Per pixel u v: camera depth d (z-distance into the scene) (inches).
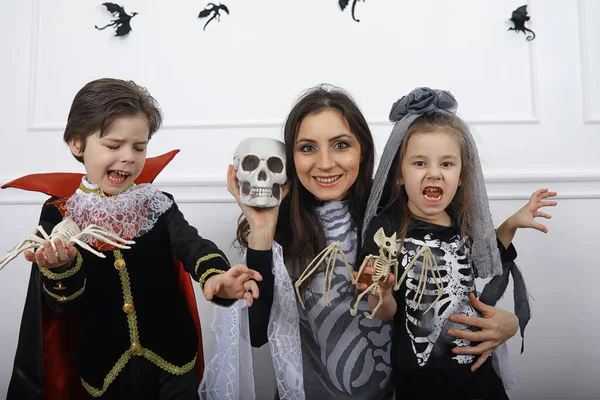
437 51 103.3
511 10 103.2
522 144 100.1
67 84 104.0
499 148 100.0
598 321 94.0
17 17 105.1
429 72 103.0
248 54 104.3
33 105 103.3
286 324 65.0
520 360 92.5
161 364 60.0
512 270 73.3
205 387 63.9
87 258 58.5
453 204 70.5
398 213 68.5
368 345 68.7
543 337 93.4
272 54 104.2
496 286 70.6
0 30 104.9
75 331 63.6
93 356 59.3
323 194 68.4
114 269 59.1
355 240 70.6
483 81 102.4
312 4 104.6
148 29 104.9
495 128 100.6
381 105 102.8
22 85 104.0
